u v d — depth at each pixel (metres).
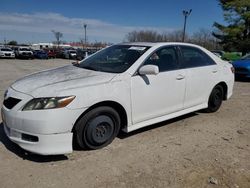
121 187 3.16
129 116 4.27
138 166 3.63
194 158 3.92
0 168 3.46
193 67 5.33
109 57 4.79
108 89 3.93
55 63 29.20
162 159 3.85
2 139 4.30
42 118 3.43
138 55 4.54
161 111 4.75
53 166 3.55
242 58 13.39
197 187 3.21
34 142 3.51
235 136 4.87
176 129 5.06
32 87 3.72
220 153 4.12
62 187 3.13
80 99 3.63
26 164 3.58
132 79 4.23
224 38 43.16
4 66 21.56
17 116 3.54
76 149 4.02
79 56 39.94
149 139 4.52
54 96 3.49
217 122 5.59
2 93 8.08
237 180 3.39
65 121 3.52
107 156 3.86
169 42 5.09
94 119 3.88
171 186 3.21
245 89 10.09
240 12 41.88
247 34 42.97
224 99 6.41
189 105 5.32
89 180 3.28
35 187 3.11
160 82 4.61
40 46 97.88
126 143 4.31
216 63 5.96
